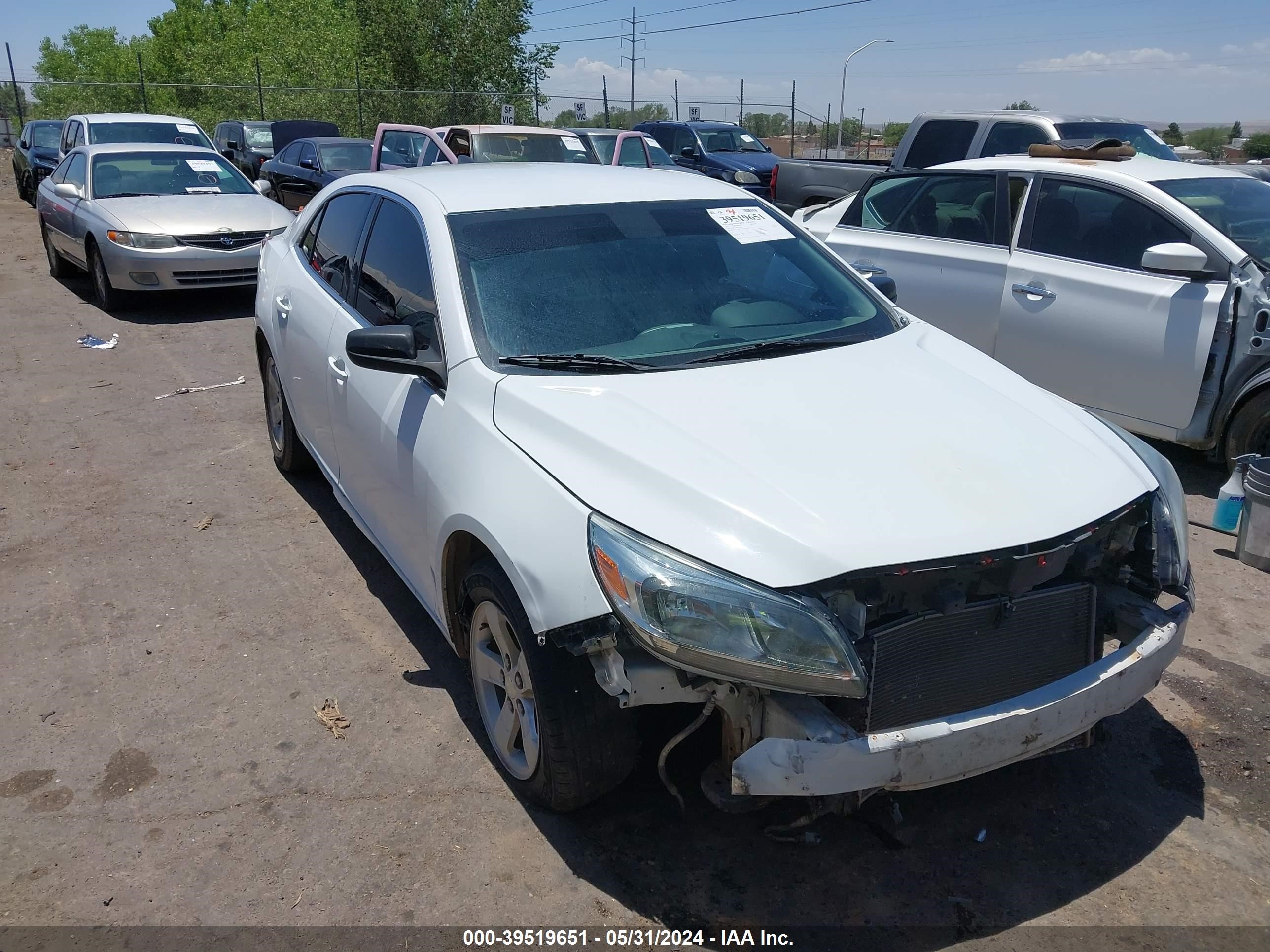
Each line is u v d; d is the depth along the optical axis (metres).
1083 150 5.96
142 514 5.05
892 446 2.66
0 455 5.88
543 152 14.14
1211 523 4.90
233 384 7.41
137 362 8.06
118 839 2.82
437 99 29.80
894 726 2.41
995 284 5.95
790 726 2.29
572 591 2.42
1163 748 3.21
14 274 12.26
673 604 2.26
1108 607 2.75
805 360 3.16
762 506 2.39
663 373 2.98
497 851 2.76
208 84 34.66
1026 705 2.42
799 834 2.80
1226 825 2.87
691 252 3.58
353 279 4.04
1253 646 3.81
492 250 3.36
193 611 4.09
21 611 4.10
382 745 3.23
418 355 3.21
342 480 4.16
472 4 30.73
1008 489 2.54
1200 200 5.39
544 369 2.99
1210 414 5.13
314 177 15.51
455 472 2.92
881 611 2.41
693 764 3.04
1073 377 5.64
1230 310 4.95
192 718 3.38
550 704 2.59
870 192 7.01
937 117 10.84
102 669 3.68
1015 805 2.95
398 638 3.89
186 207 9.91
